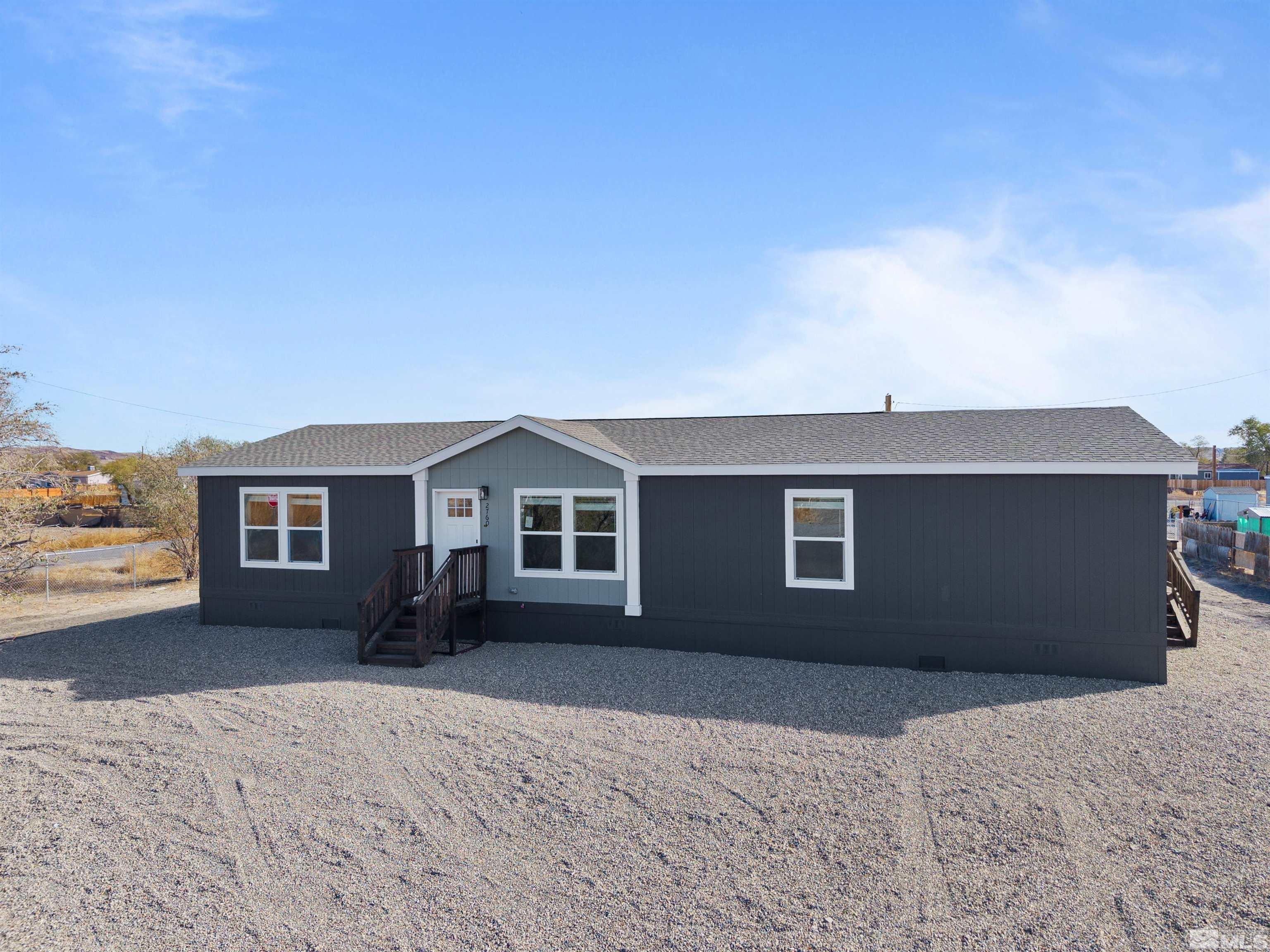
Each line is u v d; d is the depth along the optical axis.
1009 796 7.66
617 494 14.38
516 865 6.48
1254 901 5.82
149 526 28.81
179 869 6.44
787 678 12.21
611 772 8.34
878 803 7.54
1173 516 46.34
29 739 9.49
